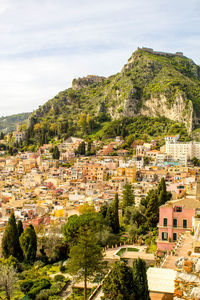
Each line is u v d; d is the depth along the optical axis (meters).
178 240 72.69
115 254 99.56
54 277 93.69
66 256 112.69
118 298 54.16
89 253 73.88
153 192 133.75
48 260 110.56
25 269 105.25
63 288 88.06
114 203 127.44
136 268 54.75
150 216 121.19
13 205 168.62
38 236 124.81
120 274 56.56
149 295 52.50
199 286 35.69
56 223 136.75
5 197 189.75
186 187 161.25
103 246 110.31
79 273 81.56
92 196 177.12
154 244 106.50
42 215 152.75
